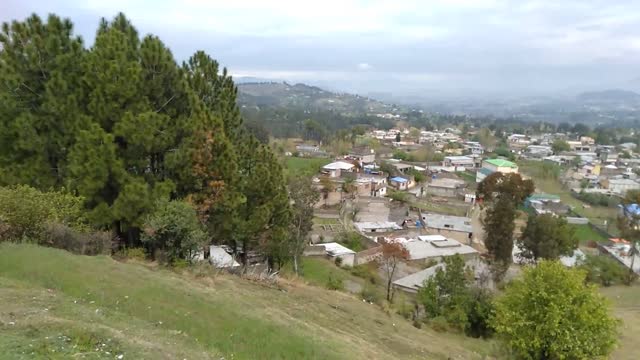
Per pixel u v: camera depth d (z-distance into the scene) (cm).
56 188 2123
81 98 2127
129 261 1930
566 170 12106
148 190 2106
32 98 2119
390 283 3688
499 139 18288
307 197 3525
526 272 2178
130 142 2088
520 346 2066
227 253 2817
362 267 4188
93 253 1911
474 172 11875
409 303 3366
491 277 3819
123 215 2044
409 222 6372
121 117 2098
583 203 9244
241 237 2484
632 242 5741
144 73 2170
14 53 2077
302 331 1625
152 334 1273
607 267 4972
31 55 2073
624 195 9256
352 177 8769
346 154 11969
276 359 1388
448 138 17900
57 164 2166
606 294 4388
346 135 14812
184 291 1605
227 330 1452
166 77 2278
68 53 2139
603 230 7169
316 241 5097
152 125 2094
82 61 2141
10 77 2022
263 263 2931
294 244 3300
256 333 1480
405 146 14900
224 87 2769
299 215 3384
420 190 9106
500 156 13688
